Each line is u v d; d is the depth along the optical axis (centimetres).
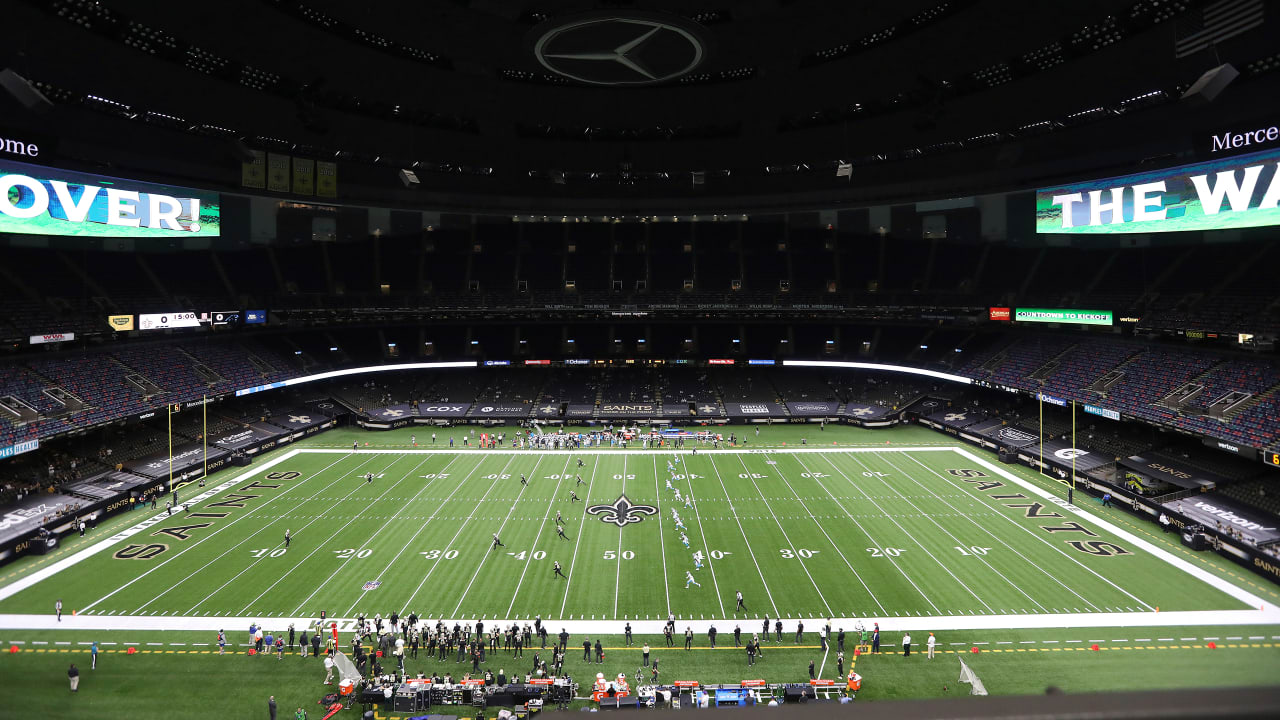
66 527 4050
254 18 4375
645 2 4269
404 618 3108
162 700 2545
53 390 4997
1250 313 4925
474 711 2508
